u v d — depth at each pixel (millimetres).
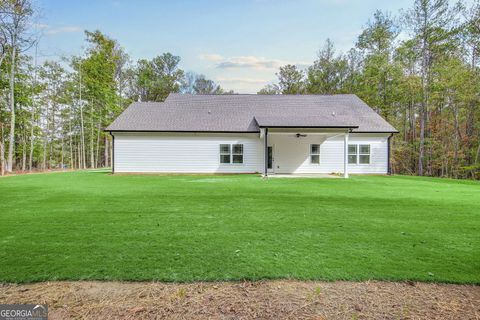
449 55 20578
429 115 25531
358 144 17594
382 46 25688
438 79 20984
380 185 11531
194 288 2799
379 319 2303
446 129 24391
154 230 4812
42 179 13266
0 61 18656
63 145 28688
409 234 4676
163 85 38844
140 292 2719
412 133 27062
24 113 22438
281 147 17578
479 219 5777
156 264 3348
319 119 16766
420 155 22188
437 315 2371
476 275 3127
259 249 3889
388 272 3178
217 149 17109
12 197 8078
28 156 24578
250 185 11164
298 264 3373
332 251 3830
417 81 21656
